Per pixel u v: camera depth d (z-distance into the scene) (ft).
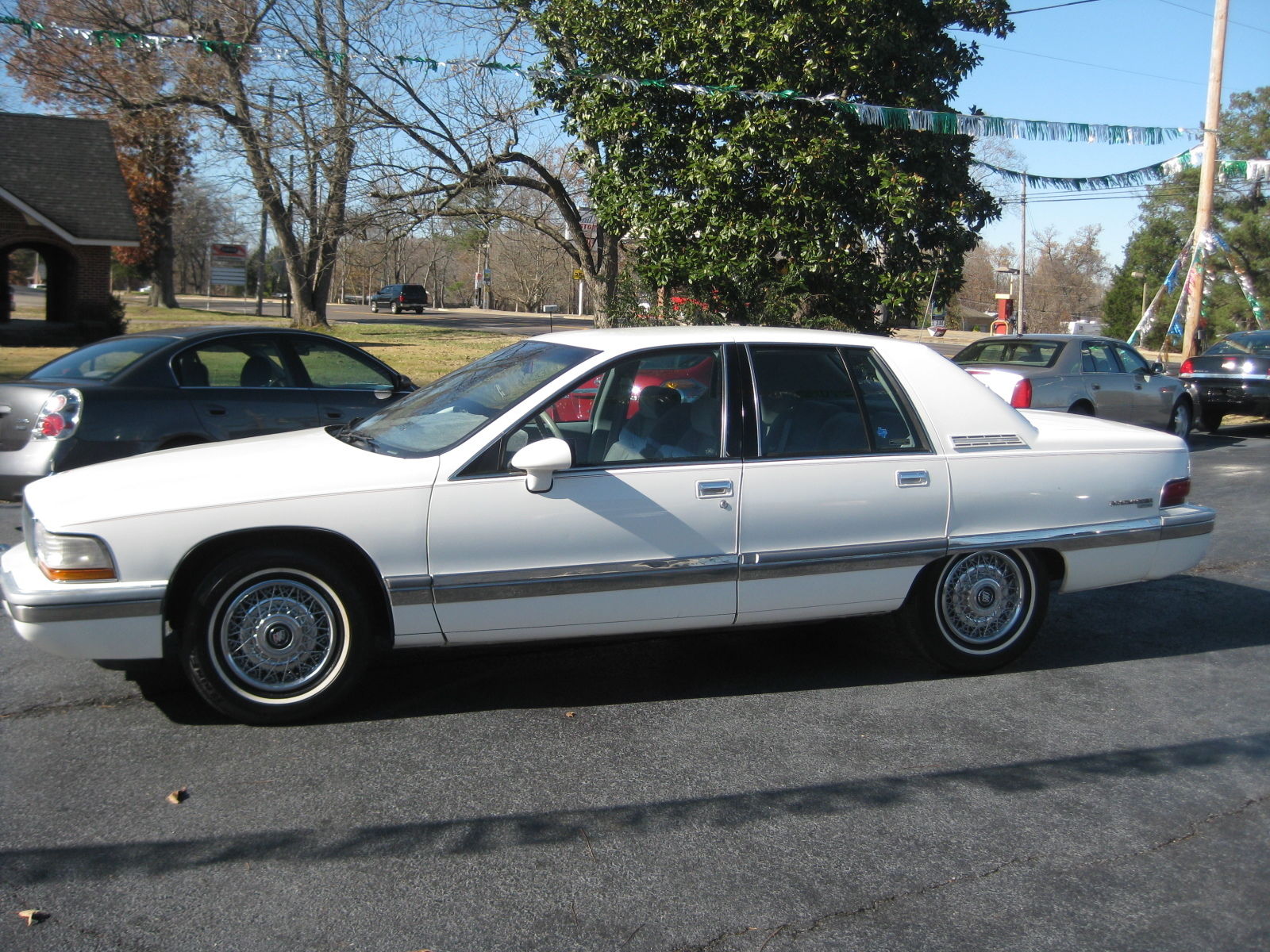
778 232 46.98
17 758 13.69
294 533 14.46
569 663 17.80
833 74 47.32
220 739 14.35
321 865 11.25
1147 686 17.43
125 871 11.05
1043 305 235.40
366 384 28.84
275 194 68.59
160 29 67.92
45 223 95.91
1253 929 10.50
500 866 11.31
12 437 24.52
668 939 10.09
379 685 16.58
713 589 15.74
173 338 26.43
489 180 66.95
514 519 14.83
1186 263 119.24
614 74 48.03
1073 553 17.69
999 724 15.60
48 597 13.78
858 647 19.03
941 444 16.88
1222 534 30.14
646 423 15.80
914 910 10.67
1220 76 63.26
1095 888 11.17
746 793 13.15
